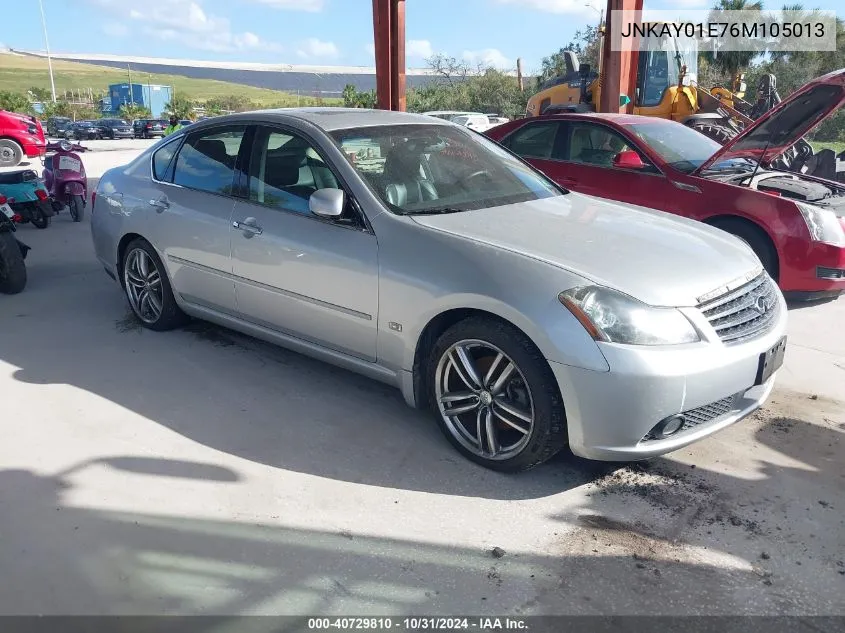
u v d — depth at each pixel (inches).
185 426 145.2
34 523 112.7
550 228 136.3
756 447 137.6
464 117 988.6
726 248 137.6
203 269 174.1
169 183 185.3
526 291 116.6
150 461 131.6
